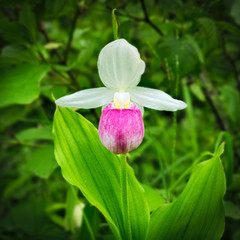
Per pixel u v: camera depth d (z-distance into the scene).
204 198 0.21
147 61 0.40
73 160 0.22
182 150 0.49
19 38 0.32
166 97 0.21
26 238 0.40
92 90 0.21
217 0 0.35
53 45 0.36
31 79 0.29
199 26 0.34
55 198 0.50
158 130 0.38
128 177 0.21
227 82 0.50
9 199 0.54
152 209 0.24
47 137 0.33
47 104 0.35
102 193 0.22
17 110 0.39
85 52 0.33
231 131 0.48
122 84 0.21
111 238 0.29
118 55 0.20
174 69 0.32
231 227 0.35
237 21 0.36
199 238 0.22
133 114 0.19
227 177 0.29
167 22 0.36
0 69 0.30
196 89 0.39
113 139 0.19
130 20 0.35
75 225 0.33
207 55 0.40
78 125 0.22
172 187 0.27
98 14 0.49
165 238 0.22
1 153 0.55
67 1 0.30
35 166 0.30
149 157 0.53
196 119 0.54
